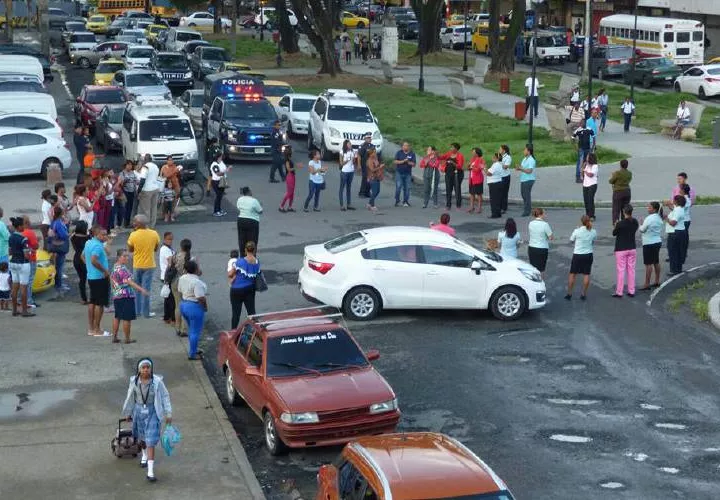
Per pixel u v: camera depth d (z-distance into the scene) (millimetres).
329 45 63344
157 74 52125
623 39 68562
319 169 30484
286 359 14867
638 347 18562
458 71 68188
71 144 43438
